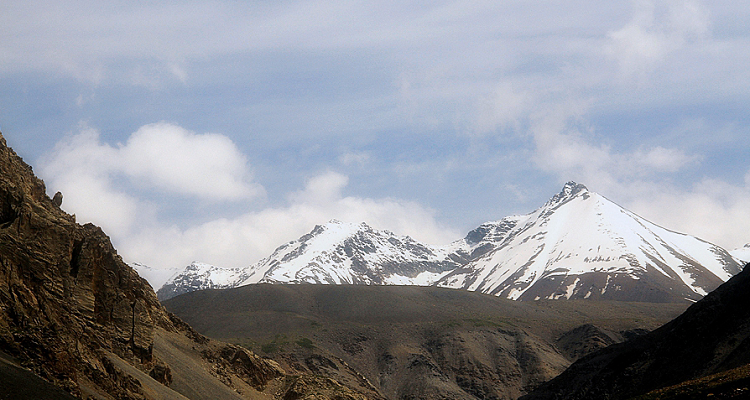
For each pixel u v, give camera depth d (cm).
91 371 7144
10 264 7106
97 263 9269
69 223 8625
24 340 6384
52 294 7519
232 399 11338
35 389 5616
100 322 9044
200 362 12512
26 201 8212
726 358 12006
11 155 8669
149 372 9388
